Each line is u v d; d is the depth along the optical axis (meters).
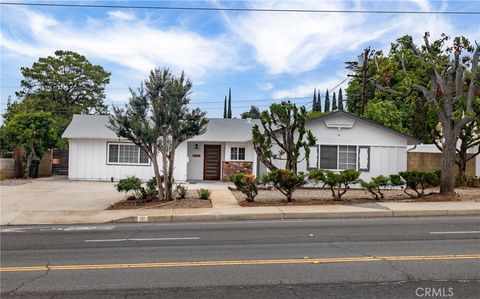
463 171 23.34
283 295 5.50
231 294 5.56
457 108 17.05
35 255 7.97
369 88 44.00
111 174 25.17
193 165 26.08
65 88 49.19
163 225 11.88
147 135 15.01
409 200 16.05
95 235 10.22
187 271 6.71
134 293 5.64
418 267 6.84
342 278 6.25
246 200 15.75
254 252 8.09
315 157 22.11
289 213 13.30
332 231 10.53
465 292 5.57
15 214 13.45
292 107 18.53
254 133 18.47
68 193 18.64
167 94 15.34
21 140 25.17
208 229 11.04
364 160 22.20
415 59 26.33
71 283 6.12
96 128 25.88
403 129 30.88
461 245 8.64
